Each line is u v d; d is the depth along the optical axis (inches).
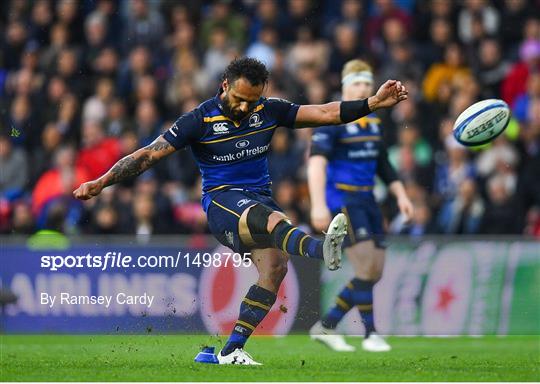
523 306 1386.6
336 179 1190.9
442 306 1375.5
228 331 1053.8
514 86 1950.1
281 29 2105.1
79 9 2170.3
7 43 2202.3
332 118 888.9
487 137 922.1
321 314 1175.6
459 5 2103.8
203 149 891.4
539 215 1758.1
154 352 991.0
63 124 1988.2
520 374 829.2
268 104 893.8
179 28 2085.4
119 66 2090.3
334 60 1988.2
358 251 1169.4
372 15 2158.0
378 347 1178.0
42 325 1251.8
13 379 775.7
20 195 1946.4
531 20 2065.7
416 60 2006.6
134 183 1841.8
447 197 1780.3
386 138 1865.2
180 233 1756.9
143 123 1915.6
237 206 875.4
